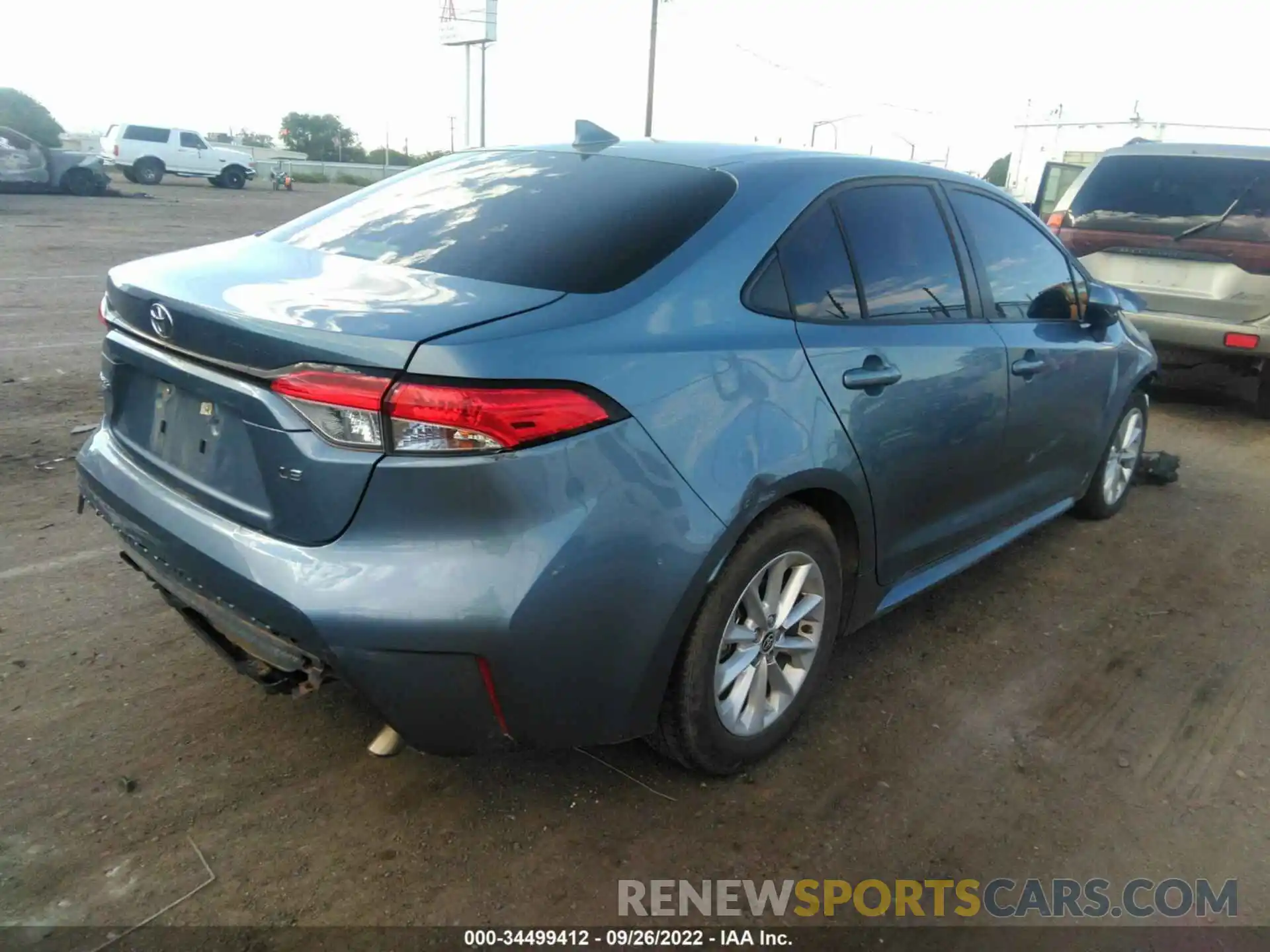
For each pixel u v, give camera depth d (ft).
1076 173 49.85
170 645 10.89
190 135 110.22
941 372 10.34
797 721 9.90
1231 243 22.67
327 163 191.11
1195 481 19.34
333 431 6.86
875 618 10.76
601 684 7.54
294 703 9.91
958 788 9.25
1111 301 13.51
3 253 42.45
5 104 165.68
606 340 7.39
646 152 10.05
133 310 8.34
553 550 6.94
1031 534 15.87
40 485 15.35
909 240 10.60
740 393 8.09
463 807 8.59
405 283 7.94
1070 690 11.14
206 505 7.80
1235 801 9.27
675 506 7.54
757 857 8.21
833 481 9.00
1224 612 13.37
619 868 8.00
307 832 8.18
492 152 11.07
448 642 6.88
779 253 8.97
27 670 10.23
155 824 8.16
